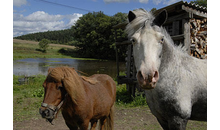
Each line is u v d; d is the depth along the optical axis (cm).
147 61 155
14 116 446
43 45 5153
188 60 208
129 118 423
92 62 2850
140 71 154
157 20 182
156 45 166
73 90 207
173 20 473
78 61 3055
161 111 192
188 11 437
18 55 3916
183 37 435
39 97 658
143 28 176
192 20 476
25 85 855
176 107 180
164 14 178
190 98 186
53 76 202
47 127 382
